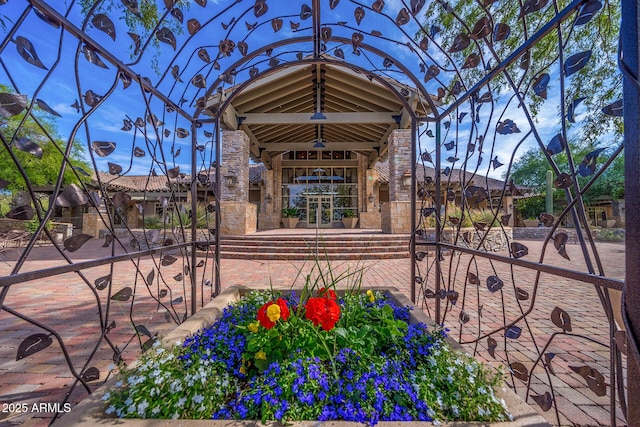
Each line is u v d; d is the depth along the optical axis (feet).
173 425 3.98
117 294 6.57
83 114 5.49
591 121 11.69
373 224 47.62
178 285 17.37
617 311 6.54
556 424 5.94
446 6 7.10
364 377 4.77
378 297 9.20
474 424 4.00
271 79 26.89
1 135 4.17
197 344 6.00
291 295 8.81
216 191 10.66
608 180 49.57
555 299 14.34
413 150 10.39
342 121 30.99
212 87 9.61
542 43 11.49
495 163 6.66
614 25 10.36
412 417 4.25
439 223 9.65
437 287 9.53
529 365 8.15
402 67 9.35
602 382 4.31
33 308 12.80
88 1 9.00
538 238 47.67
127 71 6.50
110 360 8.28
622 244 37.52
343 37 9.07
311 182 50.83
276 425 4.02
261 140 41.81
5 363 8.08
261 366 5.57
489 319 11.63
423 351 5.81
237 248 28.30
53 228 38.27
